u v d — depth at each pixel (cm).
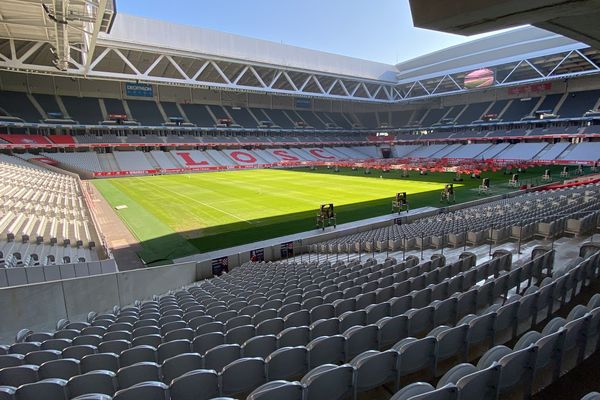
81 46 3791
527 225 1290
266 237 2048
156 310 881
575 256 1057
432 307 559
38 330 998
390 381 441
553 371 402
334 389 354
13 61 3950
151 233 2133
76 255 1594
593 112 5366
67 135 5353
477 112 7031
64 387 392
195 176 4928
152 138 5991
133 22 4653
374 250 1595
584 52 4759
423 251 1438
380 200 3041
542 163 5231
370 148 7875
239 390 405
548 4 444
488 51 5866
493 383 333
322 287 917
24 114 5038
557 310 628
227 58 5428
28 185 2667
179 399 365
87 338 631
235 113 7238
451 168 4838
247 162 6209
